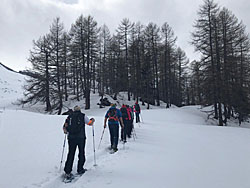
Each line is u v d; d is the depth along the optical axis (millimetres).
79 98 32031
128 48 33219
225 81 19031
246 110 20531
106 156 5750
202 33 20453
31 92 24281
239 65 20828
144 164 4957
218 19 20344
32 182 3570
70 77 28266
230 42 20391
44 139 6707
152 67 32781
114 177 4035
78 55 27422
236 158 5574
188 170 4516
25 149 5461
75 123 4293
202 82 20406
